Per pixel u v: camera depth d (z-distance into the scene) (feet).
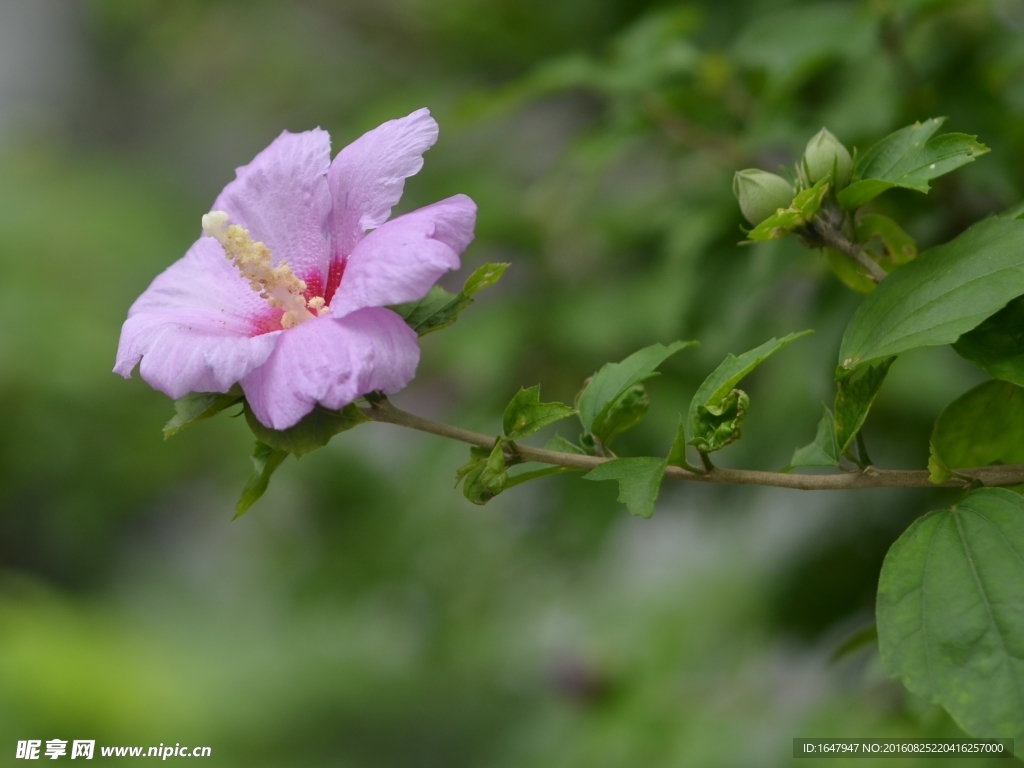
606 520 4.10
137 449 5.87
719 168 3.65
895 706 3.54
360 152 3.00
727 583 4.51
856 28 3.45
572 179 4.10
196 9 5.95
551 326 4.09
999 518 2.91
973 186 3.40
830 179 3.02
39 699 6.00
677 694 4.09
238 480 6.01
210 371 2.93
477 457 2.99
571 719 4.35
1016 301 2.98
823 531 3.96
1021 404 3.06
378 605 5.19
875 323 2.98
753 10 4.09
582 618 5.16
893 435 3.78
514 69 4.91
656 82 3.65
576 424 4.09
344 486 5.11
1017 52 3.48
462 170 5.04
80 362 5.87
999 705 2.85
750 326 3.67
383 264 2.91
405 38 5.27
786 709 3.91
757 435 3.76
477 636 5.34
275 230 3.05
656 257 4.07
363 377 2.91
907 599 2.90
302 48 5.82
